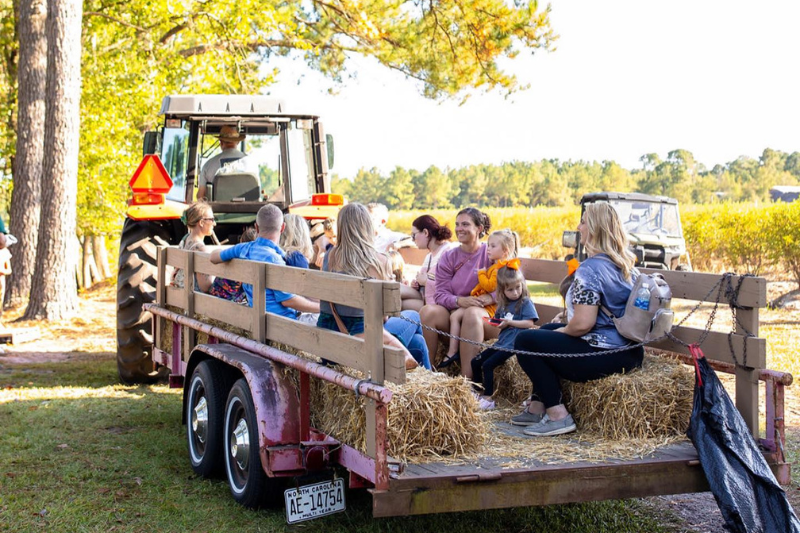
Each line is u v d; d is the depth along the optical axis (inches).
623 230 160.1
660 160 4434.1
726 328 429.4
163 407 254.7
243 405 160.2
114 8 664.4
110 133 667.4
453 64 686.5
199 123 296.8
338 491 143.4
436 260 229.3
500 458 138.2
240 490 164.9
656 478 136.3
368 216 161.0
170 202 289.3
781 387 144.2
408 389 136.6
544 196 4079.7
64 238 461.4
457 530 154.0
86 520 156.3
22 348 374.0
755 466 135.7
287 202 303.1
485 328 199.8
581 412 160.6
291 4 705.0
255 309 165.2
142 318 283.9
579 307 155.3
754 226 689.0
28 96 516.4
